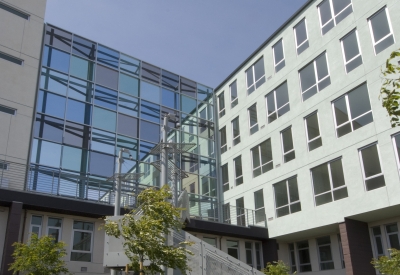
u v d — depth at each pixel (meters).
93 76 26.31
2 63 22.06
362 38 20.83
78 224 19.94
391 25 19.42
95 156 24.36
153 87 29.34
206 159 30.19
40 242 15.23
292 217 22.94
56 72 24.59
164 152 15.31
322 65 23.02
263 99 27.19
